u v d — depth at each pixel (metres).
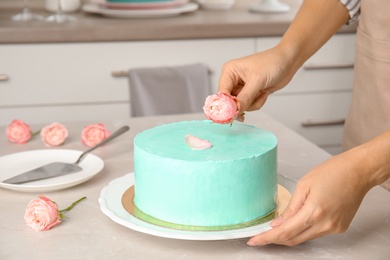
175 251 1.01
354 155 0.98
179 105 2.42
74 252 1.01
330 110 2.60
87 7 2.65
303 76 2.54
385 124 1.40
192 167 1.02
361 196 0.98
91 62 2.40
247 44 2.47
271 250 1.02
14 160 1.34
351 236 1.06
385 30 1.36
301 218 0.95
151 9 2.60
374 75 1.40
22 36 2.33
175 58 2.44
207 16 2.64
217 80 2.49
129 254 1.00
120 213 1.08
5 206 1.16
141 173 1.08
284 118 2.58
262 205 1.07
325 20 1.39
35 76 2.38
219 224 1.04
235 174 1.03
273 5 2.74
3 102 2.39
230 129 1.17
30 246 1.02
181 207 1.04
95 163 1.31
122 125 1.57
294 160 1.35
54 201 1.17
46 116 2.43
